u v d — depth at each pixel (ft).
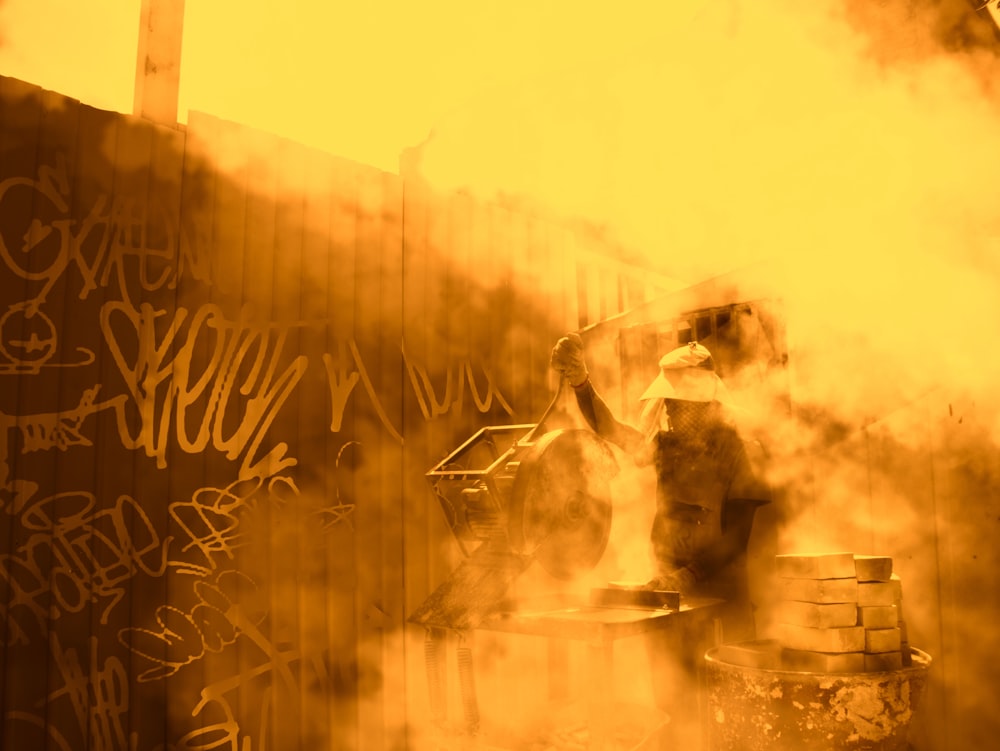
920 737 9.93
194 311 9.89
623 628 7.75
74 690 8.61
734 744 8.03
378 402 11.59
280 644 10.24
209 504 9.82
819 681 7.36
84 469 8.91
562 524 9.20
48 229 8.87
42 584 8.52
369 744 10.94
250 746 9.84
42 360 8.72
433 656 8.87
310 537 10.68
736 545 9.94
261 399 10.39
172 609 9.39
